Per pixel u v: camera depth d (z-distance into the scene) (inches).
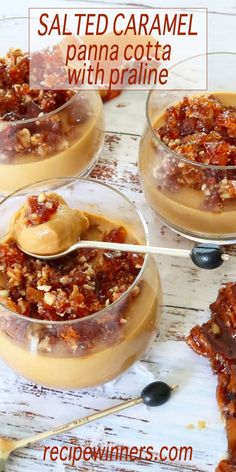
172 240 28.0
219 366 25.0
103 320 23.3
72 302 24.1
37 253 25.0
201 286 26.9
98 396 25.2
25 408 25.0
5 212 25.8
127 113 30.8
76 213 25.4
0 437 24.5
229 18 32.7
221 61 29.0
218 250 23.5
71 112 27.9
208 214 26.7
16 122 27.3
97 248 25.2
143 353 25.0
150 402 24.5
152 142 26.9
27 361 24.0
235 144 27.1
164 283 27.0
